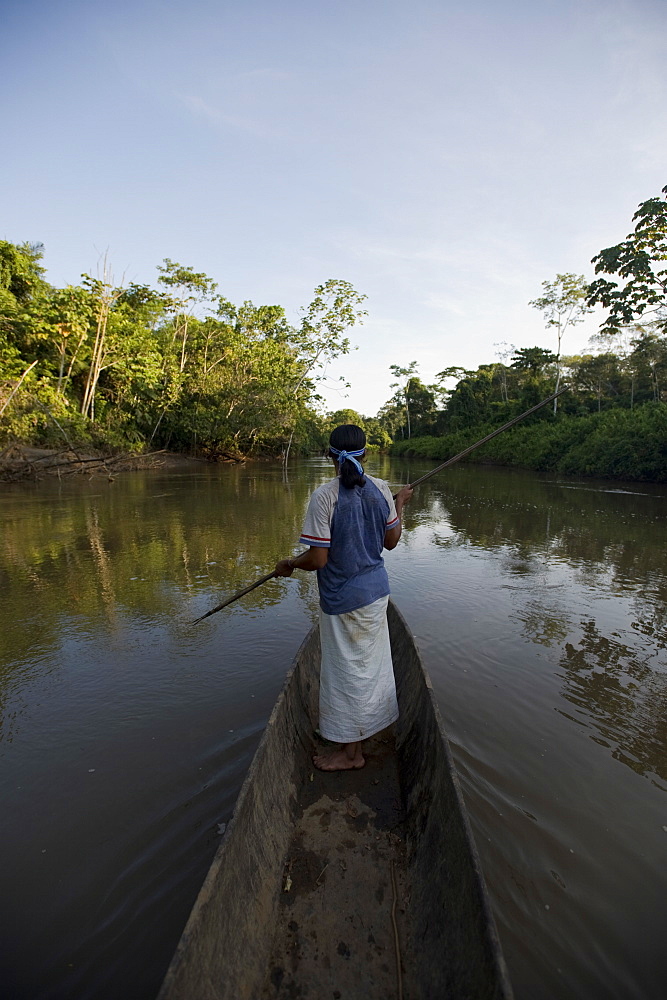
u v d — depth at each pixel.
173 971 1.25
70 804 2.53
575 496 14.26
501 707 3.37
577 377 33.97
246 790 1.93
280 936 1.81
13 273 20.47
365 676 2.47
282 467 26.16
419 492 15.24
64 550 7.34
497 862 2.18
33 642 4.40
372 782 2.56
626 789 2.65
